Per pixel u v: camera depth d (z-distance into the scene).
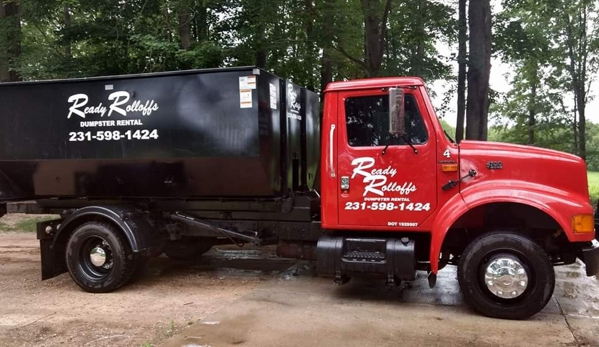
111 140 6.02
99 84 6.01
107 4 11.48
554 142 19.92
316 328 4.65
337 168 5.38
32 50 14.15
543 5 15.12
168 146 5.82
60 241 6.38
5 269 7.49
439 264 5.43
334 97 5.39
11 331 4.71
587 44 18.86
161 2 10.83
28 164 6.33
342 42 12.19
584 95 19.30
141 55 11.34
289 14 11.65
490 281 4.86
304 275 6.81
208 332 4.56
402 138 5.18
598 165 19.72
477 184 5.01
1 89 6.29
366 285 6.19
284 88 6.06
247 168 5.66
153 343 4.33
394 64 11.54
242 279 6.63
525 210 5.05
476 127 11.62
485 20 11.55
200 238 7.15
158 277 6.82
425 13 11.01
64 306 5.54
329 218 5.42
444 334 4.48
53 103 6.17
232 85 5.55
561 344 4.23
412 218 5.17
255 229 6.22
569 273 6.69
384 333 4.51
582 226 4.70
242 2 11.11
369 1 11.36
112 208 6.14
